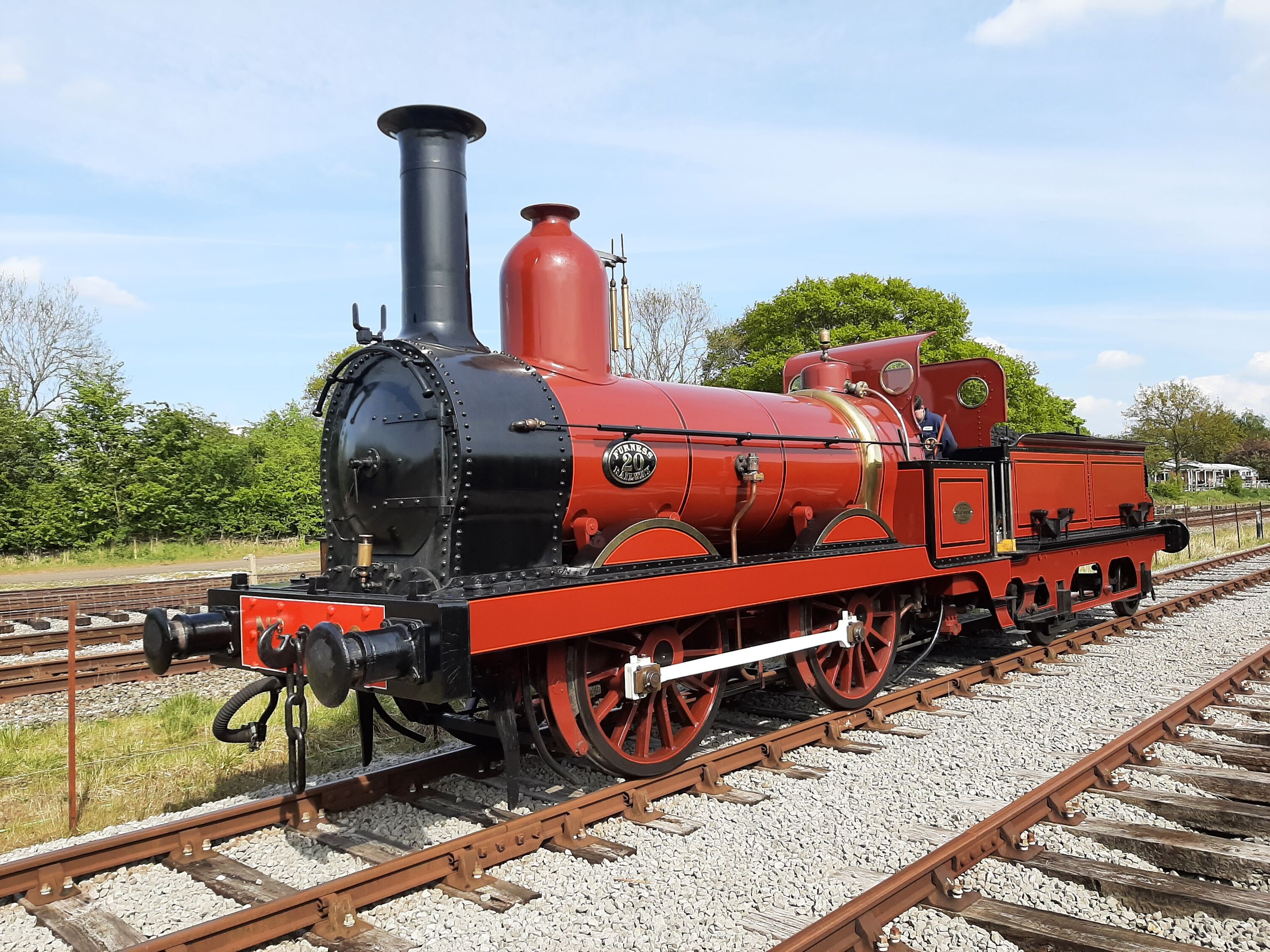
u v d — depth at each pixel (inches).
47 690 353.4
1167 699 286.0
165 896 161.2
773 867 167.0
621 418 226.5
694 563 230.1
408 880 156.9
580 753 201.9
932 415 361.4
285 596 191.5
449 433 186.7
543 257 229.6
